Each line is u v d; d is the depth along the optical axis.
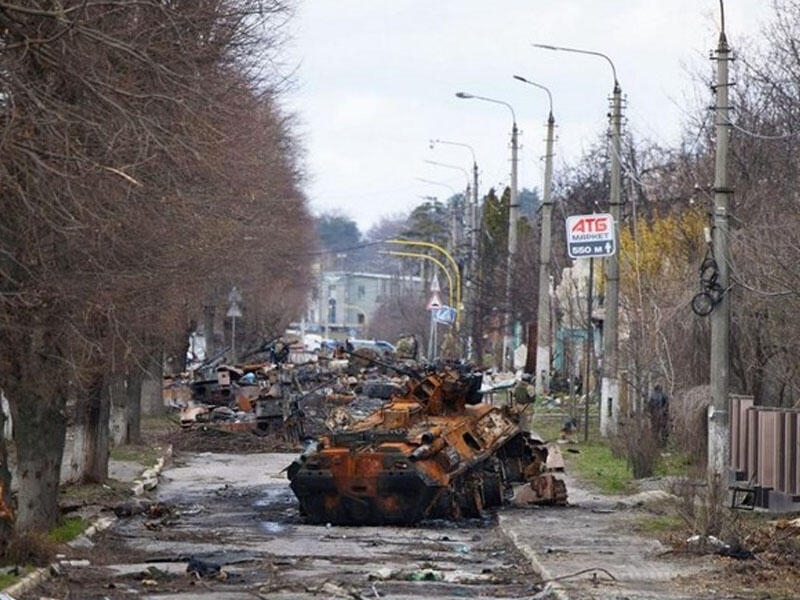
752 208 69.69
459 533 55.59
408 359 78.62
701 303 60.06
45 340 43.09
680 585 39.16
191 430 102.38
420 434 58.50
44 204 35.66
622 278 95.25
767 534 47.62
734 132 73.56
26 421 47.88
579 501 64.75
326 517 58.06
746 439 58.56
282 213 100.50
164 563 44.88
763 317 68.00
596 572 41.44
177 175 41.38
